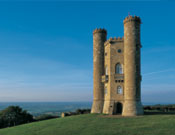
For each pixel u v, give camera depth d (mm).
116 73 54969
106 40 62781
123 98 53000
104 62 60875
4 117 77312
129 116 47219
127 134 31391
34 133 38625
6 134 42844
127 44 51531
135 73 50000
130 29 51469
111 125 38281
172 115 45656
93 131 34750
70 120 47938
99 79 60344
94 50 62500
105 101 57562
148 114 49688
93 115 52812
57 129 39250
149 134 30547
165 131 31453
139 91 50188
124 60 52562
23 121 79625
